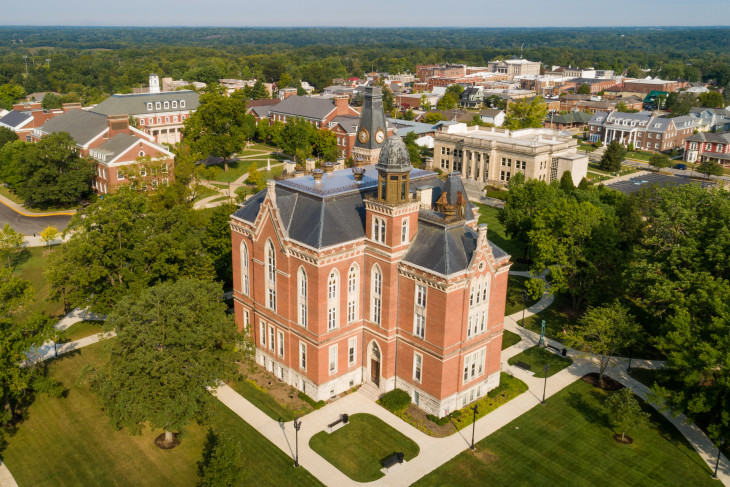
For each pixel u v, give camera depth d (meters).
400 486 57.25
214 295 66.06
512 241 118.94
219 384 68.56
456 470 59.50
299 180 75.44
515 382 74.31
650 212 99.25
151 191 119.31
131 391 56.12
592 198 111.06
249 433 64.44
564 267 89.19
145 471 59.00
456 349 65.50
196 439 63.75
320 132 187.50
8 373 60.75
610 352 73.38
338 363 70.44
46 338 65.06
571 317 91.75
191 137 172.00
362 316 71.38
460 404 68.75
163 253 81.00
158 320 58.06
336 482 57.62
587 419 67.94
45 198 137.88
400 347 69.31
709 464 61.34
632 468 60.53
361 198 71.62
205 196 152.00
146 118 199.00
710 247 71.50
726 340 60.16
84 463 59.94
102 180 145.12
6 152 155.62
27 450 61.56
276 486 57.00
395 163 63.31
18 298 65.81
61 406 68.81
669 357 66.44
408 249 66.81
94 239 80.00
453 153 179.12
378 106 87.62
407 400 68.88
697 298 68.44
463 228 67.31
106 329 58.78
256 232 71.94
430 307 64.12
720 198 81.12
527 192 113.75
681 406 63.34
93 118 164.00
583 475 59.34
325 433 64.56
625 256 88.94
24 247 117.88
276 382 74.31
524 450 62.59
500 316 70.69
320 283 65.12
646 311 79.69
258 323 76.56
